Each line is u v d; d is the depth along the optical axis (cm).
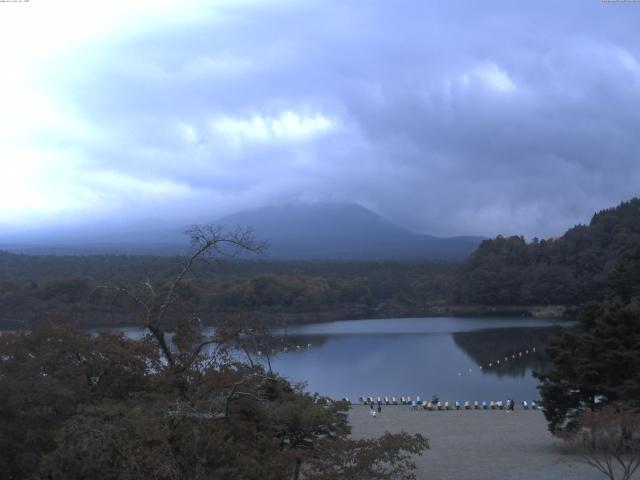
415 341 13862
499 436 4928
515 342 13338
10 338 3206
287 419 2912
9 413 2825
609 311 4500
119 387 3061
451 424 5628
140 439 2122
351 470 2295
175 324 2698
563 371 4416
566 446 4272
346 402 3222
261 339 3234
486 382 9206
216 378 2442
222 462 2175
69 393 2838
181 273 2583
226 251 2827
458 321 18212
